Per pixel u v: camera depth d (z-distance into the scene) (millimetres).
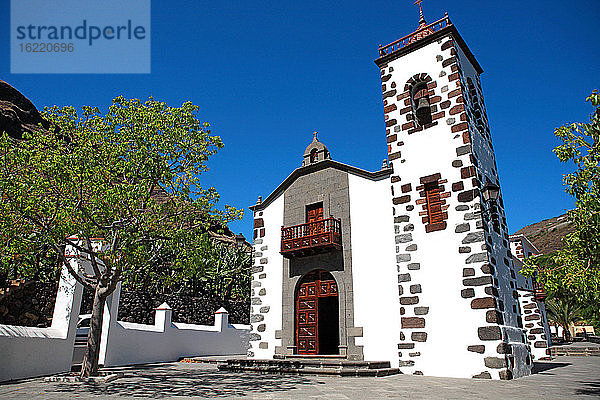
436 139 15922
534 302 21453
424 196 15531
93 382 10859
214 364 17781
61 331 13711
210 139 13398
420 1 18953
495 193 14414
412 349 14117
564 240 8180
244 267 28906
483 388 10070
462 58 17469
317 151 19516
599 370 14891
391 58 18281
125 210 11320
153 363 18156
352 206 17281
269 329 17891
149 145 12445
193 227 12867
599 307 7918
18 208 9883
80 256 12969
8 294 15992
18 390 9359
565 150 8148
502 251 15141
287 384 10734
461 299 13672
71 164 10734
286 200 19422
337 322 20875
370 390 9633
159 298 23219
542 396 8672
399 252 15445
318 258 17391
